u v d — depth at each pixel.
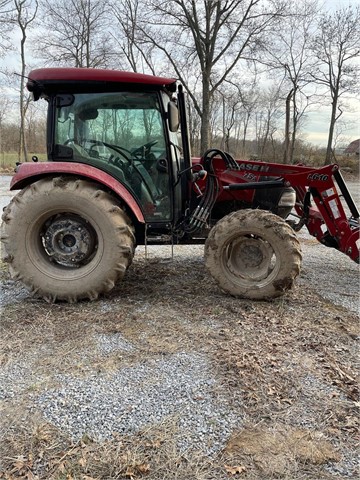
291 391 2.27
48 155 3.62
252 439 1.92
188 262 4.80
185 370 2.46
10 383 2.34
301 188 4.11
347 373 2.46
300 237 6.28
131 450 1.85
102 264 3.42
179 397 2.21
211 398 2.20
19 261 3.44
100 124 3.55
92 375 2.41
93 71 3.33
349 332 2.99
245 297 3.56
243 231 3.43
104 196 3.38
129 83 3.39
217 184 3.84
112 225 3.35
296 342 2.83
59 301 3.52
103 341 2.82
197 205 3.92
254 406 2.14
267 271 3.50
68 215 3.50
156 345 2.76
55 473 1.73
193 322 3.12
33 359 2.59
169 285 3.96
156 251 5.30
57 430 1.97
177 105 3.59
